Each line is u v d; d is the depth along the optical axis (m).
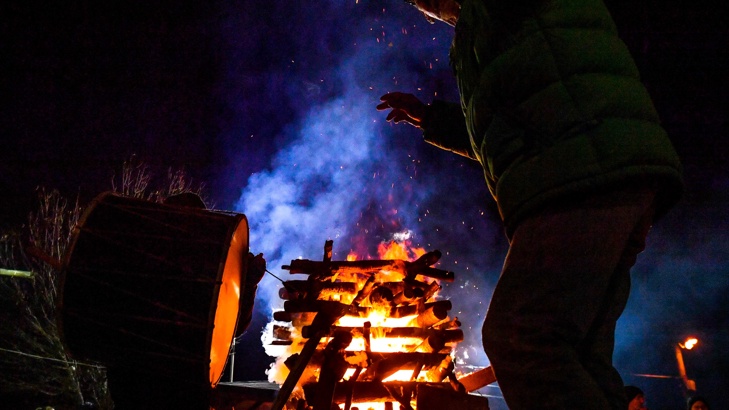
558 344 0.96
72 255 1.78
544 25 1.15
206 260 1.79
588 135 1.04
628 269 1.24
